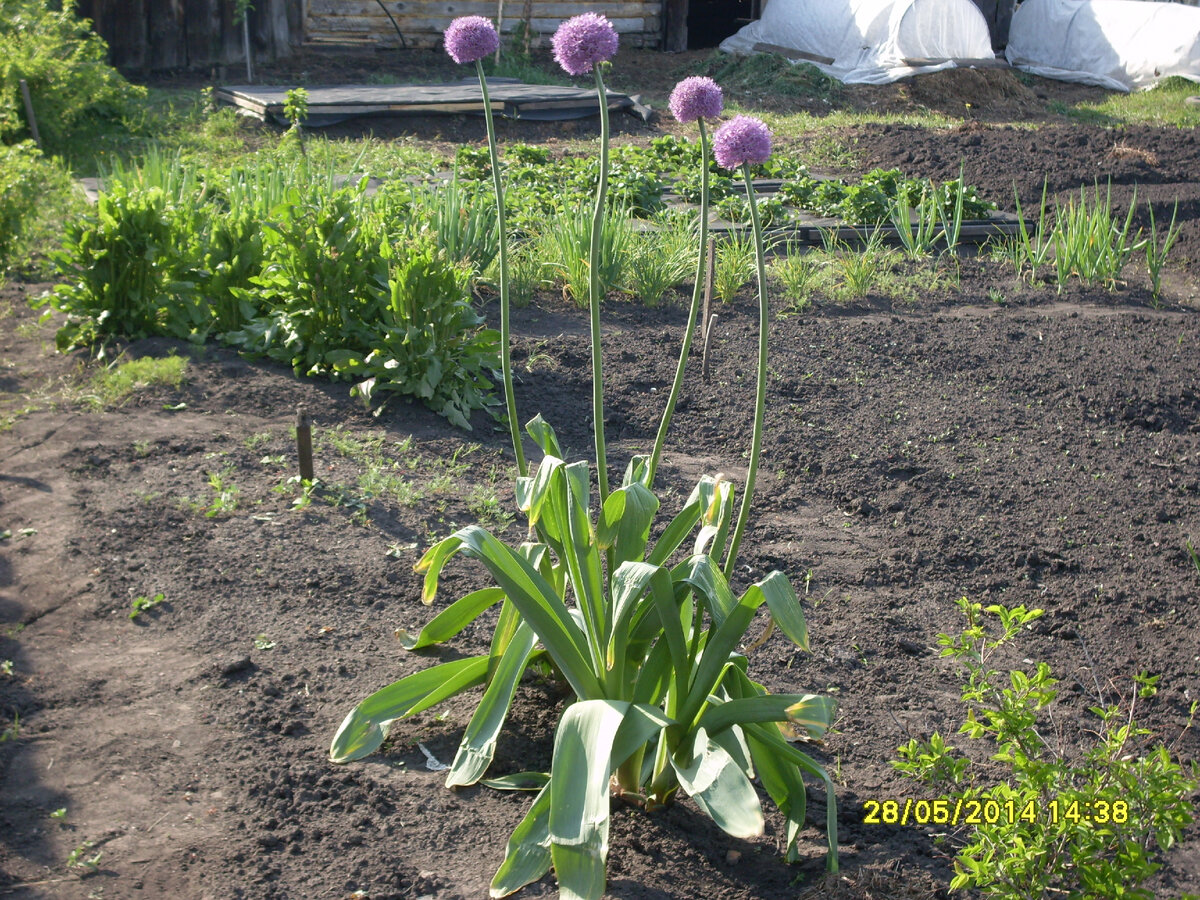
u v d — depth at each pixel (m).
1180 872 2.86
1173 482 5.50
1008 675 3.80
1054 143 13.80
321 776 3.04
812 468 5.54
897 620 4.17
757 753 2.86
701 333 7.52
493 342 6.07
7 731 3.12
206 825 2.81
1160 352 7.39
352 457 5.24
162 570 4.07
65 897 2.55
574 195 9.83
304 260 6.06
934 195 9.92
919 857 2.85
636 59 20.94
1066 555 4.72
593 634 2.84
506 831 2.88
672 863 2.81
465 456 5.47
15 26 12.21
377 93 15.38
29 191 7.95
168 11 17.22
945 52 19.55
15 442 5.17
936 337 7.63
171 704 3.31
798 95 18.72
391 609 3.94
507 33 20.48
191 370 6.17
